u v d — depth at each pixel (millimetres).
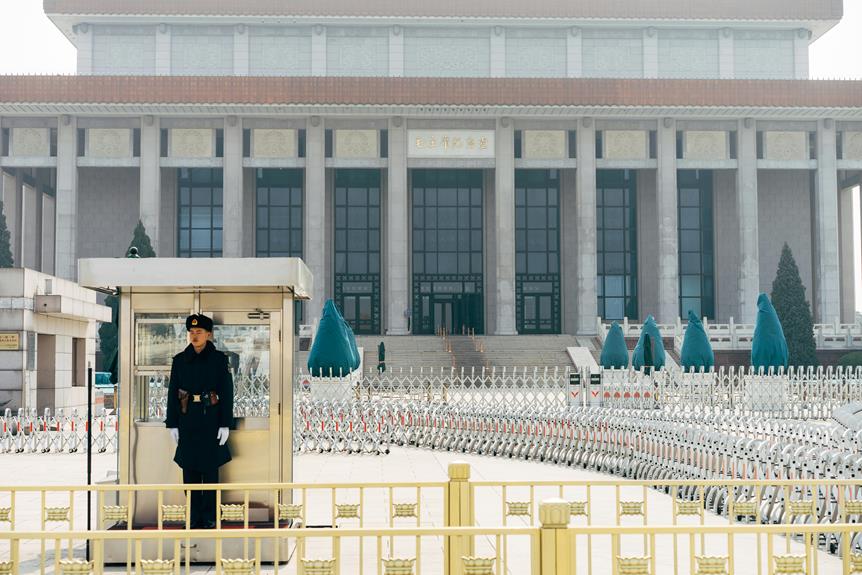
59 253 76500
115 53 85750
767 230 88875
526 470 19422
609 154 80812
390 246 78312
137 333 10789
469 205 87938
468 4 85688
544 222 88062
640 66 87688
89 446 10008
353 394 30062
